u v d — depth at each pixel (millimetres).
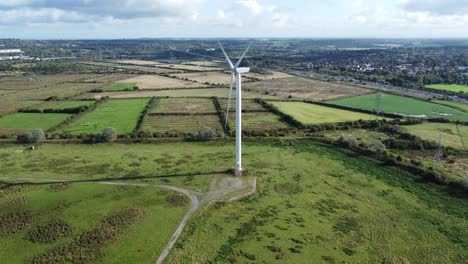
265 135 99438
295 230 51844
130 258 45094
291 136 99375
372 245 48938
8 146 88688
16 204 58125
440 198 63500
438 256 47031
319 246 48094
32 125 108312
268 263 44281
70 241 48562
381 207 59875
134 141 93438
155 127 108125
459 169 76812
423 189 67062
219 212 57031
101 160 79562
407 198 63281
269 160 81062
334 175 73062
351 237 50625
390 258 46125
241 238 49562
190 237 49719
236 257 45312
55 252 46000
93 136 95312
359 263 44906
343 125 112500
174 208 57875
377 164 79312
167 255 45750
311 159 82188
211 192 63938
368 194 64688
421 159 83375
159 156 82688
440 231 52969
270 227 52500
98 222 53188
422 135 102750
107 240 48750
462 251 48250
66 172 72375
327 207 59469
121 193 62875
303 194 64125
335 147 90688
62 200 59906
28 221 53250
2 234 49938
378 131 109375
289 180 70125
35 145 89500
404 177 72500
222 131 103875
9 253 45875
